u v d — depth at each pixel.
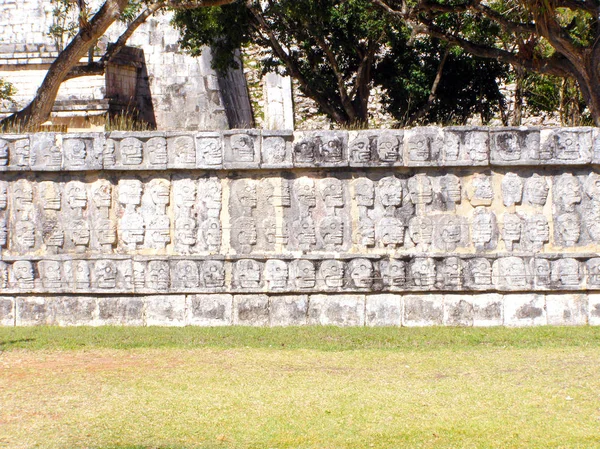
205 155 13.23
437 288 13.10
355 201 13.27
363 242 13.23
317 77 23.55
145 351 11.15
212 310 13.30
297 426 7.62
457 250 13.21
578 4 16.23
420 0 18.08
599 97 16.53
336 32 22.53
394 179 13.23
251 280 13.23
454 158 13.10
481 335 12.09
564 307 13.14
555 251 13.18
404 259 13.14
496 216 13.23
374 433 7.42
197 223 13.41
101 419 7.84
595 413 7.90
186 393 8.74
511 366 9.91
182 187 13.43
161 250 13.46
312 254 13.22
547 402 8.27
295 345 11.49
